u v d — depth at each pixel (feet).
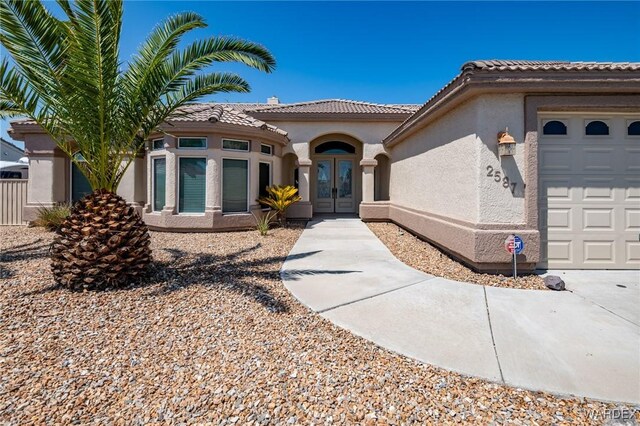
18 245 30.30
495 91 20.43
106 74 17.98
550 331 13.34
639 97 20.35
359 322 14.26
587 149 21.50
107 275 18.16
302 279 20.38
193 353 11.61
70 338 12.55
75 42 16.89
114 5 17.66
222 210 38.93
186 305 15.98
